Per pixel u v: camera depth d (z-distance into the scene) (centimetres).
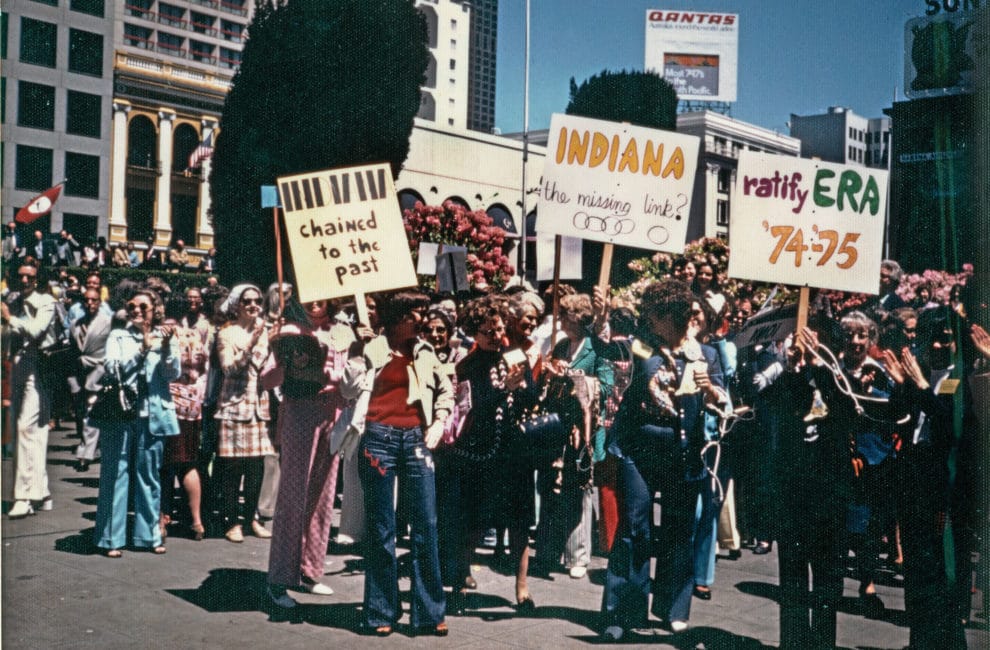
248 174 1359
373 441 463
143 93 3262
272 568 492
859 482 473
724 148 2070
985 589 548
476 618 502
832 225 514
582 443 580
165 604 502
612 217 549
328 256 493
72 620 470
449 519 515
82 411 980
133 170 3281
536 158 2358
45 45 1984
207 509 712
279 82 1346
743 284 691
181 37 5525
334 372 497
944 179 743
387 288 490
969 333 509
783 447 446
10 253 846
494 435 514
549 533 603
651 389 468
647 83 1102
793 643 444
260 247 1351
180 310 685
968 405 477
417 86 1474
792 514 444
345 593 538
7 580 533
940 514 457
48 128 2072
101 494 598
